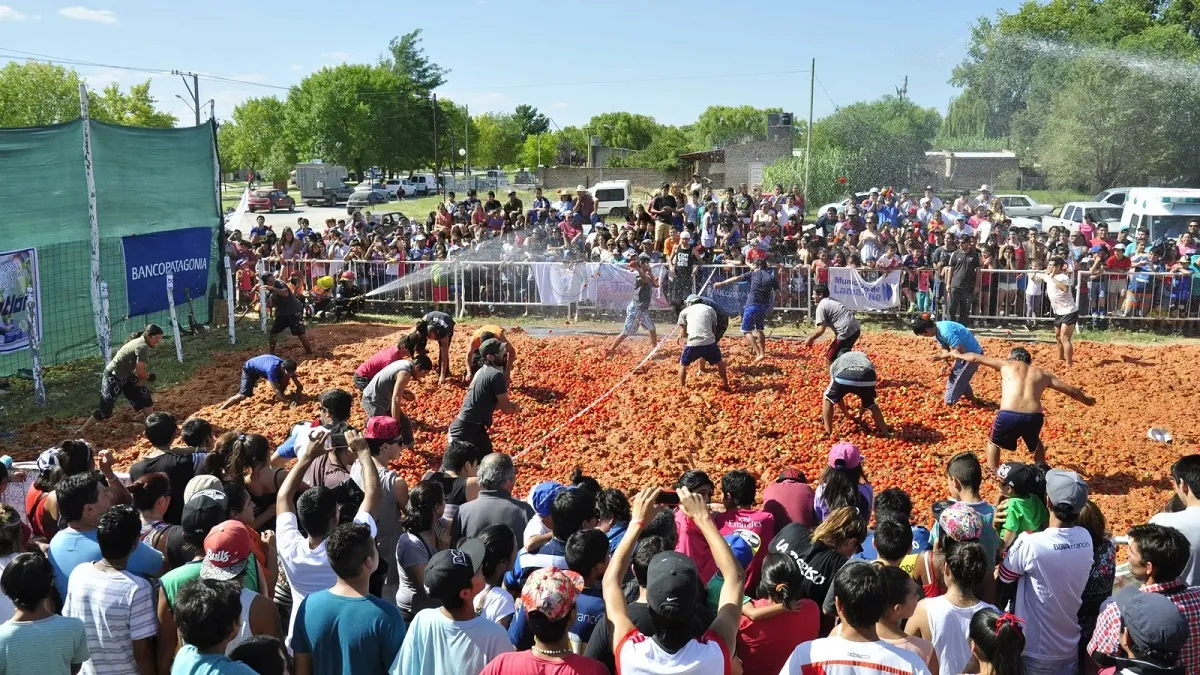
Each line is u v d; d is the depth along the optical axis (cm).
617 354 1611
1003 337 1766
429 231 2484
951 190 5031
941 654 472
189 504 571
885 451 1106
